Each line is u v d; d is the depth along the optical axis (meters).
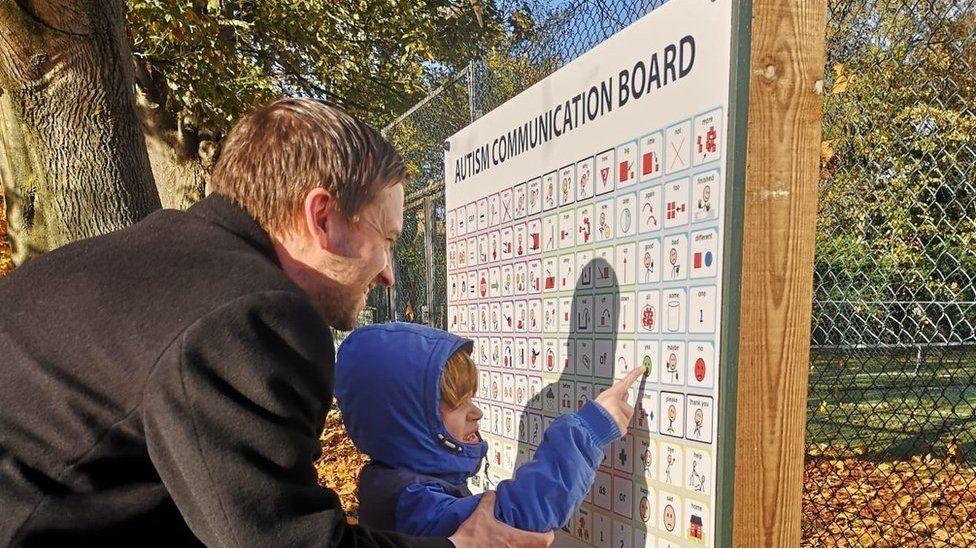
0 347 0.96
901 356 4.98
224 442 0.86
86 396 0.91
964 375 5.19
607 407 1.34
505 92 3.20
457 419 1.55
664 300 1.26
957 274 4.41
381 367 1.49
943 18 3.08
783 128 1.09
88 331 0.92
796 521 1.12
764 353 1.09
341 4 8.77
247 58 8.10
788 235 1.10
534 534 1.28
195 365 0.87
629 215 1.38
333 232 1.10
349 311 1.20
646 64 1.32
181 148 8.34
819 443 5.15
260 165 1.08
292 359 0.93
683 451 1.20
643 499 1.33
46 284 0.99
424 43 9.48
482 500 1.33
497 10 4.17
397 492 1.40
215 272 0.95
